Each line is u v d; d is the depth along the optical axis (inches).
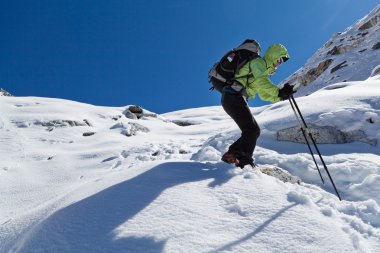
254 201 149.3
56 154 424.5
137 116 798.5
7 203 257.8
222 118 845.2
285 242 119.6
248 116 202.4
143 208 145.6
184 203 148.4
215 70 207.3
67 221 141.0
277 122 319.6
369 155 250.8
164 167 196.4
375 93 339.6
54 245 126.6
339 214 142.9
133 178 183.2
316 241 119.6
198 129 633.0
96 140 510.0
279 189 161.6
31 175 339.3
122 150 401.4
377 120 288.0
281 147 291.7
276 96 194.5
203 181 174.7
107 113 763.4
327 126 292.7
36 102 792.9
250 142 201.6
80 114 719.1
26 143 501.0
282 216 135.9
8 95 951.6
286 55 199.8
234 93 201.2
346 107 311.7
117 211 144.9
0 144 487.8
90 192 175.9
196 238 122.7
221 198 153.6
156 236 124.3
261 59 196.7
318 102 345.4
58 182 304.2
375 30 1941.4
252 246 118.0
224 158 201.8
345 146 275.1
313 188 209.3
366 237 127.3
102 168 336.2
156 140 504.1
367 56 1737.2
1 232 169.9
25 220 174.4
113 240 123.9
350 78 1599.4
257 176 177.2
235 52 201.2
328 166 232.2
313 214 138.2
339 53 1979.6
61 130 585.9
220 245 118.5
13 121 631.2
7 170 360.2
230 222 133.6
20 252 129.5
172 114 995.9
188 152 367.6
